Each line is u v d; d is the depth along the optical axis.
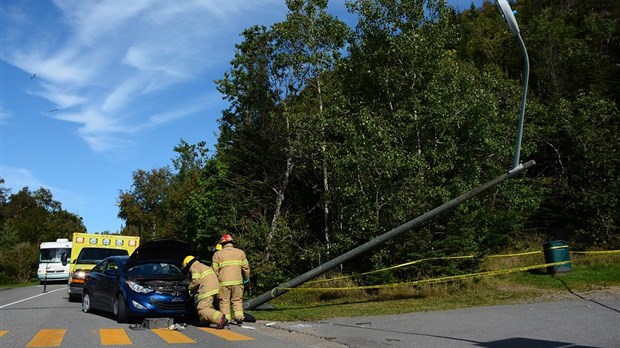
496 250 21.73
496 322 10.21
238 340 9.21
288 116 21.11
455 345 8.24
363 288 15.55
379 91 20.83
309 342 9.11
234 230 21.67
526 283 16.05
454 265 16.22
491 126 18.38
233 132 23.48
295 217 21.80
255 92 22.66
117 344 8.63
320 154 21.00
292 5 21.58
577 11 42.06
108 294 12.48
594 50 34.41
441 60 19.92
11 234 53.38
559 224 24.02
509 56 36.12
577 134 22.94
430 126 18.58
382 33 20.17
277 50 22.19
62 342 8.81
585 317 10.20
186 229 27.67
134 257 12.75
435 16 19.95
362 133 18.42
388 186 17.53
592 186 22.11
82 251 20.97
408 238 16.78
